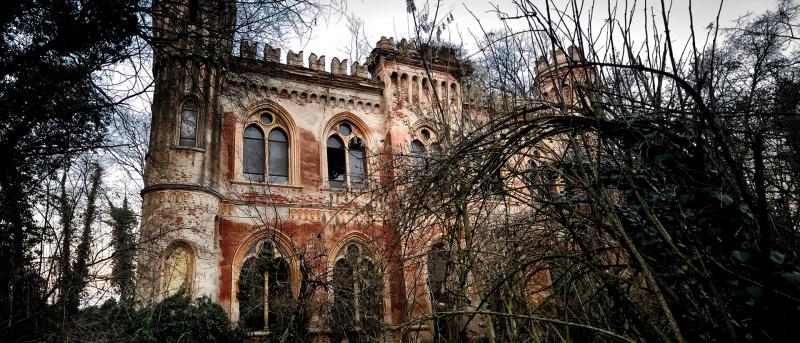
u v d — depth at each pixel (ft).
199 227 56.44
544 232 17.29
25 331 31.14
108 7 28.04
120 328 38.06
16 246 33.50
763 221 9.57
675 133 12.73
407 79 77.36
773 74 20.20
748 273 10.62
